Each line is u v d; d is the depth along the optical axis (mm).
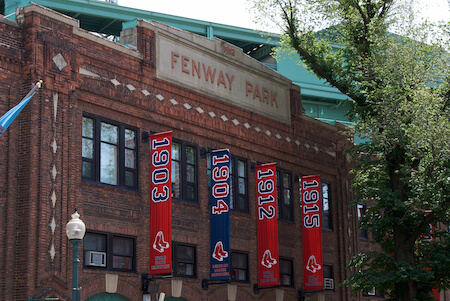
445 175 27672
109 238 25594
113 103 26719
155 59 28906
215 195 29578
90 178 25391
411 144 28953
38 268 22438
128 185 27016
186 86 30328
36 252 22531
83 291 24078
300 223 36562
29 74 23594
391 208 30656
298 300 35250
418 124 28609
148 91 28391
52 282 22891
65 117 24453
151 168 27391
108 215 25672
